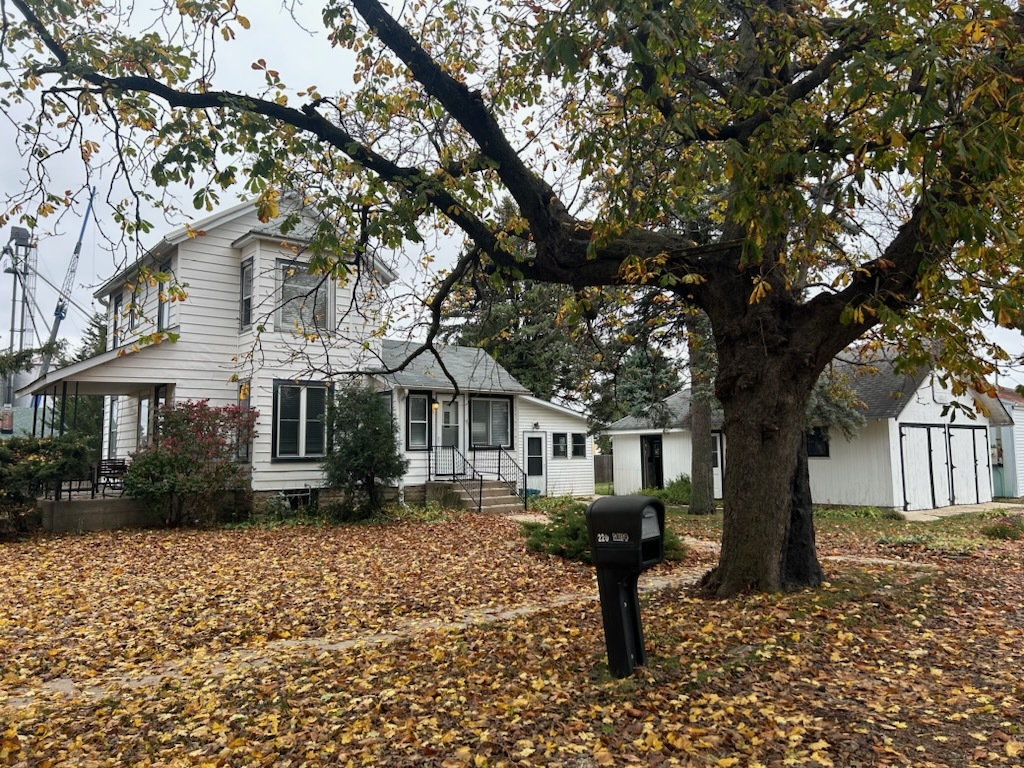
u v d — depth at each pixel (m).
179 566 10.62
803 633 5.70
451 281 8.82
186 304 16.42
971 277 5.15
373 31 6.71
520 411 23.67
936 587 7.63
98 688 5.66
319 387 17.33
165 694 5.39
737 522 7.13
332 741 4.23
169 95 6.77
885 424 19.94
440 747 4.02
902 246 6.29
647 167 7.79
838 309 6.71
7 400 22.58
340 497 16.62
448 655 5.95
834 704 4.37
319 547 12.51
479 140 6.92
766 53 6.52
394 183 7.31
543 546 11.66
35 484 13.67
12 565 10.61
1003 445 26.62
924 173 4.91
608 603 4.93
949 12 5.54
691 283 6.73
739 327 7.05
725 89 7.35
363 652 6.30
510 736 4.10
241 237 16.73
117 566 10.59
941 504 21.27
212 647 6.77
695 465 19.67
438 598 8.61
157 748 4.31
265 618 7.75
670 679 4.81
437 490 19.94
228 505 15.74
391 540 13.41
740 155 5.23
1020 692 4.53
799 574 7.29
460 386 20.62
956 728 3.99
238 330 17.16
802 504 7.44
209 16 6.85
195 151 6.58
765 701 4.42
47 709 5.09
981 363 5.23
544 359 26.73
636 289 10.71
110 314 21.27
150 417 17.44
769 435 6.96
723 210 9.59
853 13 6.20
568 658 5.50
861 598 6.87
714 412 24.39
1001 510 19.83
